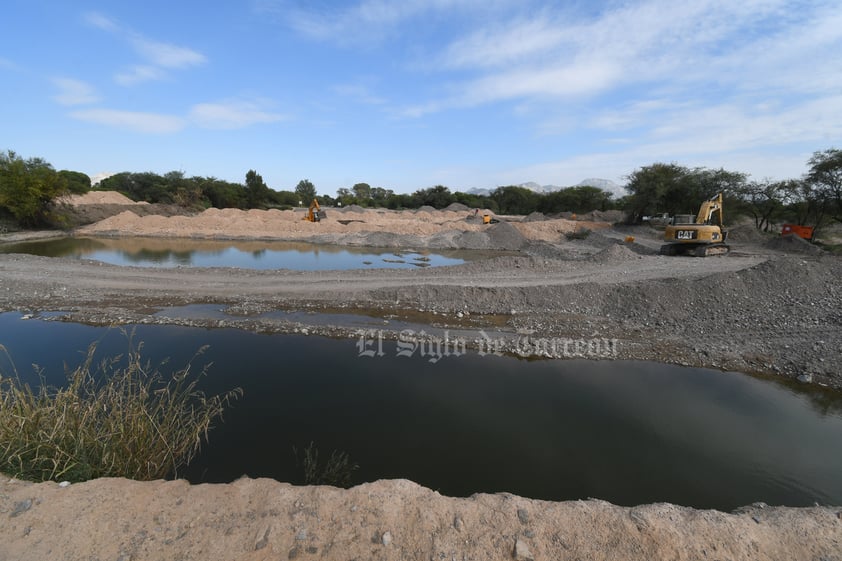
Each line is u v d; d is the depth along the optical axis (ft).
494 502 11.37
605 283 40.83
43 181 90.48
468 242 85.76
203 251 74.08
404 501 11.12
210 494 11.09
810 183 78.74
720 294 35.42
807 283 34.68
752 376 25.08
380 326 32.48
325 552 9.20
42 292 38.42
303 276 47.16
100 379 20.99
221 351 26.86
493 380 23.81
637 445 17.61
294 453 16.14
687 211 110.83
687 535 10.46
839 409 21.40
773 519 11.53
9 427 12.10
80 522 9.72
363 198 248.32
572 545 9.84
